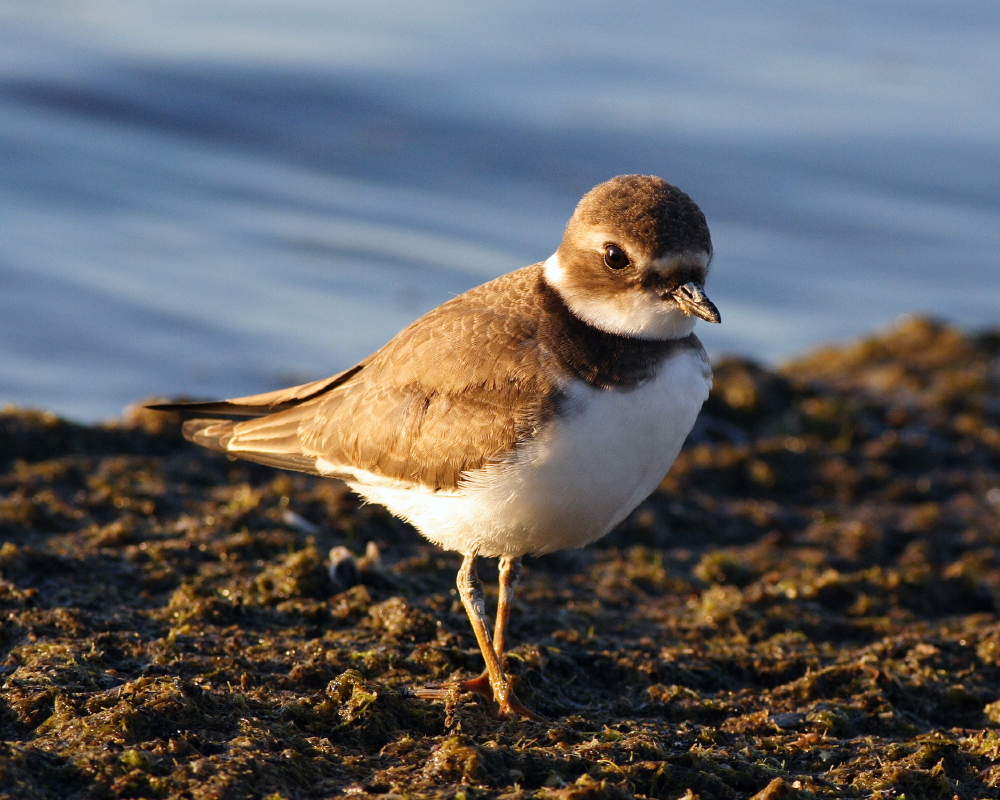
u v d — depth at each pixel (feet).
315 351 70.18
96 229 80.53
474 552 30.58
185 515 41.55
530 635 35.04
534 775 24.82
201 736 25.26
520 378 28.66
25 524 39.09
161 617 33.14
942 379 62.49
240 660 30.30
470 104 94.07
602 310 28.91
